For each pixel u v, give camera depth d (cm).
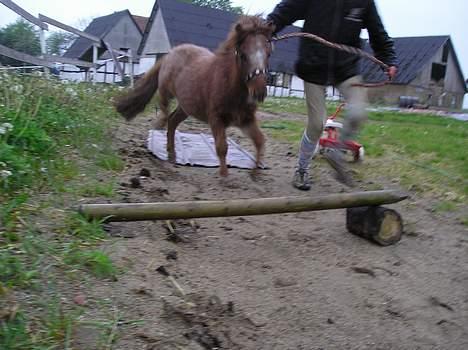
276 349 290
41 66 985
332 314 333
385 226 436
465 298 379
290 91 3778
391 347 312
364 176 677
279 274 370
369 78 3506
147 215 373
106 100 973
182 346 269
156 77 709
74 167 489
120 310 282
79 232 348
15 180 405
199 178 581
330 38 510
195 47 668
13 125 471
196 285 332
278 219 479
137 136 781
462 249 462
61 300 275
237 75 521
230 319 304
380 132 1061
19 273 281
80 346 244
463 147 904
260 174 630
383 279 386
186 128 952
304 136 570
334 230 466
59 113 612
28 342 236
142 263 338
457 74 4653
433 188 638
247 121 571
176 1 3812
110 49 1827
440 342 324
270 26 507
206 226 434
